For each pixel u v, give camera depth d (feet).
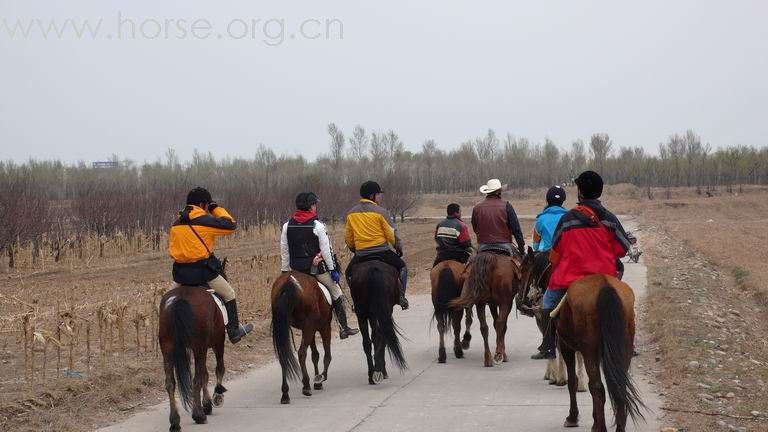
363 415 33.32
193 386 32.83
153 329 48.29
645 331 52.42
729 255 115.55
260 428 31.83
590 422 30.89
